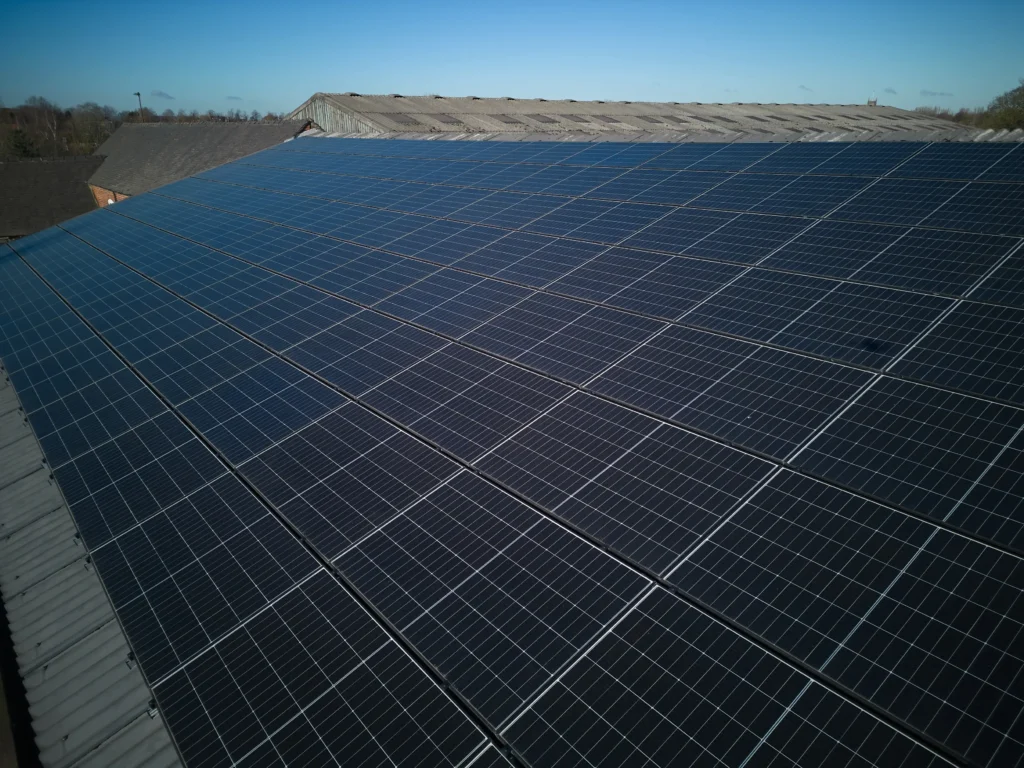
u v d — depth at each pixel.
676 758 8.03
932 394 12.66
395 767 8.60
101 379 21.12
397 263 24.95
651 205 24.81
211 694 10.15
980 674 8.12
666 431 13.43
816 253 18.56
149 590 12.45
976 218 18.12
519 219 26.62
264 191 41.22
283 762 8.95
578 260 21.75
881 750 7.65
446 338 18.88
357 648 10.36
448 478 13.53
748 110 109.81
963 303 14.89
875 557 9.93
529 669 9.48
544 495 12.54
